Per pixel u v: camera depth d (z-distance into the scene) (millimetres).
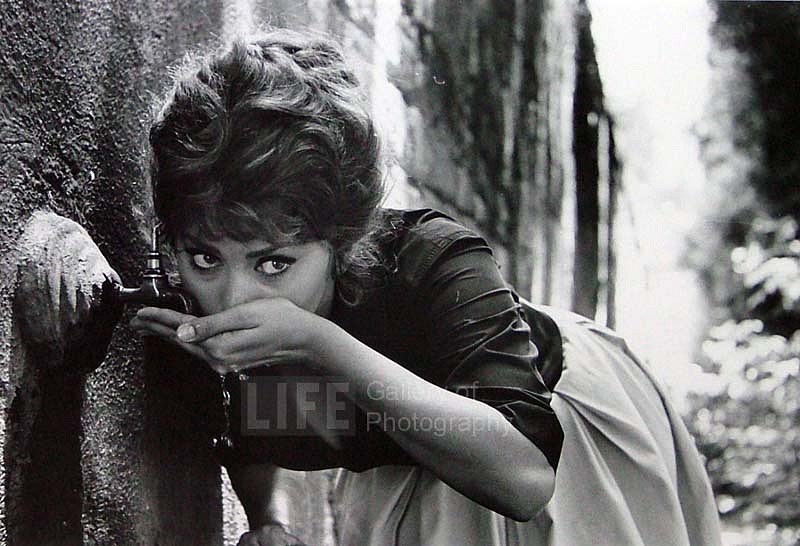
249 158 945
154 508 1351
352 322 1188
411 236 1208
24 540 1015
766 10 3514
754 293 3598
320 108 1001
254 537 1411
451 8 2697
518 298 1298
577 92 3104
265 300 974
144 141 1365
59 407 1091
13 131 996
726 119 3529
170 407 1417
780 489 3404
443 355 1152
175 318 1002
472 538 1288
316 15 2186
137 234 1329
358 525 1382
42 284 1009
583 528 1276
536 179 2939
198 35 1638
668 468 1358
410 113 2594
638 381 1413
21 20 1017
